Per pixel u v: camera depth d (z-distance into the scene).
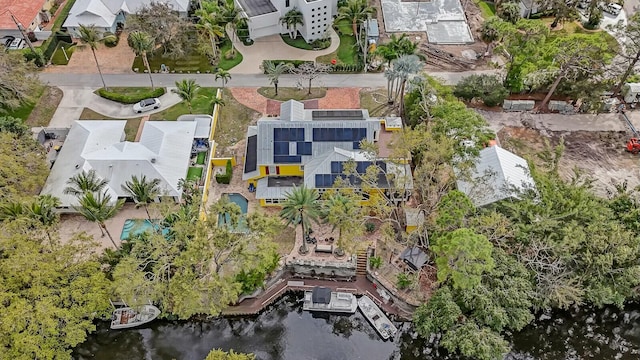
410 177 78.06
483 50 109.44
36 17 111.31
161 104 96.31
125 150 81.25
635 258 66.00
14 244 60.78
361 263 73.38
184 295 59.66
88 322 60.41
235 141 89.94
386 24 116.31
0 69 85.44
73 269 62.03
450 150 70.50
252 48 108.88
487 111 95.81
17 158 75.25
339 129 80.31
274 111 95.38
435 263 70.19
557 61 91.62
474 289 62.44
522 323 61.97
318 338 68.75
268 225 65.19
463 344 60.22
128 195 77.44
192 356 66.75
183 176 79.88
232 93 99.06
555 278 65.06
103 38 104.81
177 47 101.25
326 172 77.06
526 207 68.56
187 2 112.12
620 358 67.00
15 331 56.41
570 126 92.88
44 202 67.00
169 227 67.19
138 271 61.38
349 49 109.12
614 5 118.81
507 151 81.56
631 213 68.50
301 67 99.38
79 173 75.62
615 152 88.25
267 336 68.88
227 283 62.78
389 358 67.06
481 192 70.81
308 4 103.19
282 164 79.44
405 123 92.56
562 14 110.06
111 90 98.88
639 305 71.31
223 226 66.25
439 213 66.94
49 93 97.94
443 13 119.56
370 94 99.50
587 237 65.50
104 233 75.50
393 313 69.88
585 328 69.62
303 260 72.25
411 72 86.75
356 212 67.56
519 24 97.25
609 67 97.81
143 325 68.31
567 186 71.94
